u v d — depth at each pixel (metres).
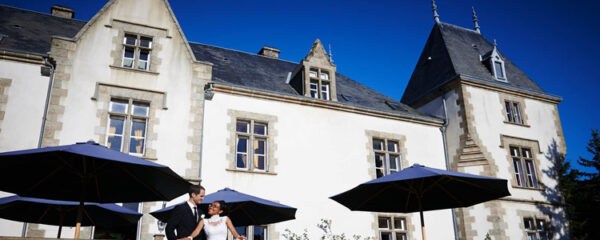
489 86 18.81
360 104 17.72
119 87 13.02
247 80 16.50
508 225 16.53
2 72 12.12
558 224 18.00
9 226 11.02
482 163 16.98
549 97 20.23
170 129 13.13
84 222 10.70
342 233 14.97
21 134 11.74
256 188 14.11
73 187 7.47
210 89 14.35
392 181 8.79
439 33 22.08
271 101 15.52
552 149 19.42
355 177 15.99
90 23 13.31
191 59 14.20
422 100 20.31
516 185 17.55
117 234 12.11
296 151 15.26
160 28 14.14
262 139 15.19
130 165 6.76
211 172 13.55
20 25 15.20
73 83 12.51
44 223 10.31
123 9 13.91
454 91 18.59
